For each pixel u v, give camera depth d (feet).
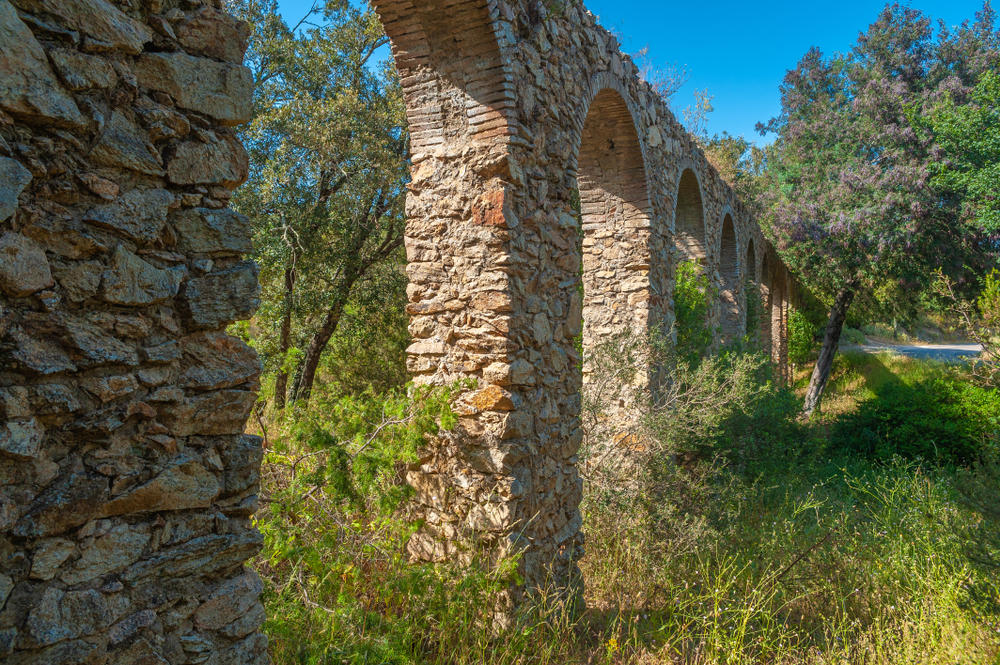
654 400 19.86
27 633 4.62
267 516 10.23
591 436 18.33
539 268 13.35
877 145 47.44
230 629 5.89
